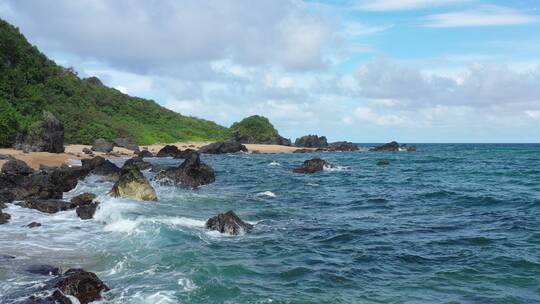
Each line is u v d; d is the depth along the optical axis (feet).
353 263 52.60
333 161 267.80
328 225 75.00
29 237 62.54
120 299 39.96
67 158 206.80
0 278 44.34
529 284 44.93
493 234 66.74
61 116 293.64
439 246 60.29
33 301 37.32
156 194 106.11
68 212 81.15
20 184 98.53
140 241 59.47
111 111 387.55
